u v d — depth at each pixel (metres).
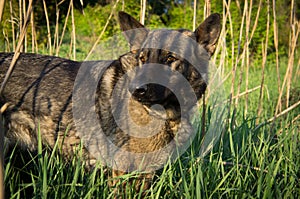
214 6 18.91
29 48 12.66
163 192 4.26
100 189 3.99
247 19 6.23
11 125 4.56
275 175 4.22
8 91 4.58
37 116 4.64
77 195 3.78
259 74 17.30
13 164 4.47
